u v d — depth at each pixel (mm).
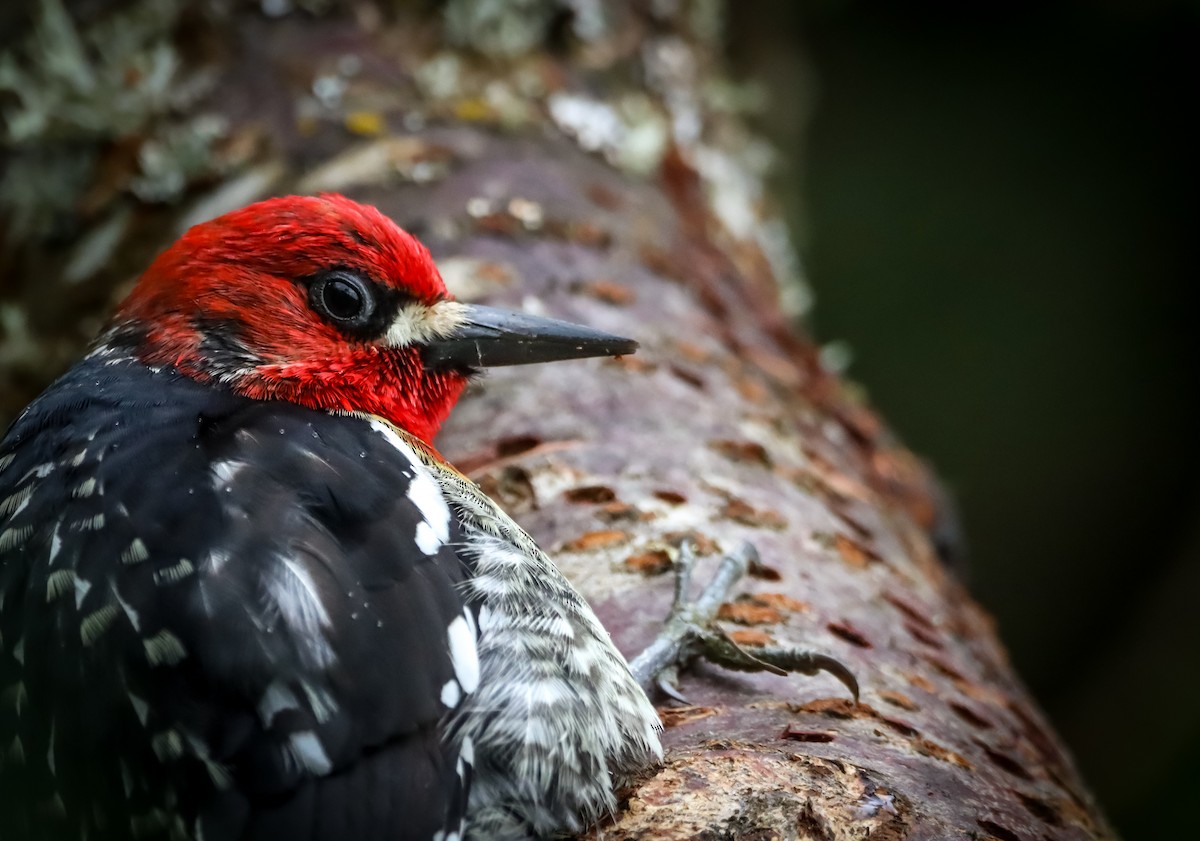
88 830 4383
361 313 6035
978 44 19594
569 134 10289
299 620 4523
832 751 5230
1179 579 17266
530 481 6703
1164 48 19078
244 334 5859
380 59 10352
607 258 8797
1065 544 18516
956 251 19359
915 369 19156
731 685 5715
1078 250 19141
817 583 6434
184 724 4328
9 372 9648
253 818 4258
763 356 8930
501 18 10758
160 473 4996
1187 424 18609
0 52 10469
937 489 10086
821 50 19578
